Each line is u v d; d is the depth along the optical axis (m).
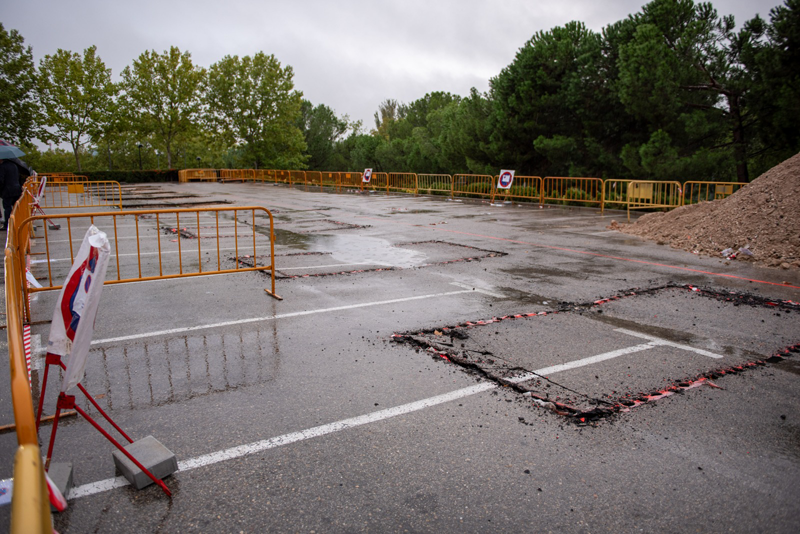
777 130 18.16
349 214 18.64
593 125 23.39
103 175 48.88
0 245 10.59
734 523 2.76
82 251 2.89
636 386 4.38
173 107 55.72
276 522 2.76
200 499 2.95
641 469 3.23
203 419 3.86
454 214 18.42
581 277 8.52
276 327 5.95
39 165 65.75
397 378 4.55
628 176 22.03
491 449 3.45
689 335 5.65
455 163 32.56
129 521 2.77
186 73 55.31
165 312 6.52
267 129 59.09
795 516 2.82
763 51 17.81
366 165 52.62
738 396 4.20
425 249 11.27
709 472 3.20
